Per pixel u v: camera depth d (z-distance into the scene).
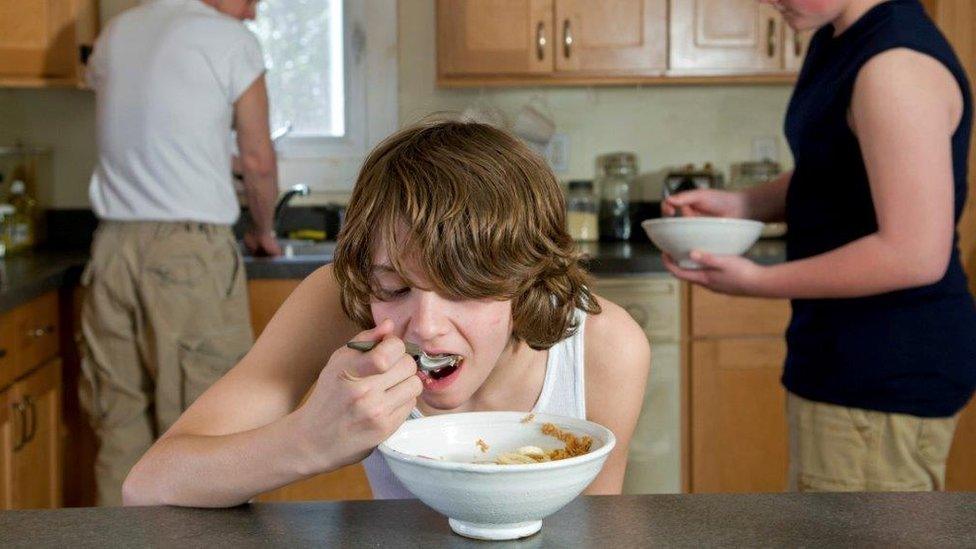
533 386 1.14
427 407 1.16
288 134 3.64
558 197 1.02
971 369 1.65
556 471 0.77
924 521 0.85
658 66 3.30
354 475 2.93
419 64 3.63
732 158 3.66
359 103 3.62
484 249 0.91
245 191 2.90
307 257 3.00
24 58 3.08
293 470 0.87
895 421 1.64
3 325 2.41
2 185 3.23
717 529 0.83
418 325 0.91
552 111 3.64
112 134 2.66
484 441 0.91
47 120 3.49
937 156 1.53
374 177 0.94
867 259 1.56
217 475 0.89
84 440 3.01
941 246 1.54
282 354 1.10
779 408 3.04
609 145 3.65
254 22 3.61
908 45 1.55
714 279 1.79
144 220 2.65
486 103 3.62
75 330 2.98
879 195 1.55
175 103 2.63
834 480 1.69
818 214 1.70
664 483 3.06
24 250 3.31
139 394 2.74
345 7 3.61
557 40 3.29
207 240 2.68
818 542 0.80
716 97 3.64
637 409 1.17
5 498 2.41
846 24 1.65
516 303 1.00
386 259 0.91
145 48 2.66
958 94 1.59
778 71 3.31
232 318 2.73
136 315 2.69
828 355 1.68
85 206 3.52
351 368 0.83
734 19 3.29
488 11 3.29
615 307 1.19
